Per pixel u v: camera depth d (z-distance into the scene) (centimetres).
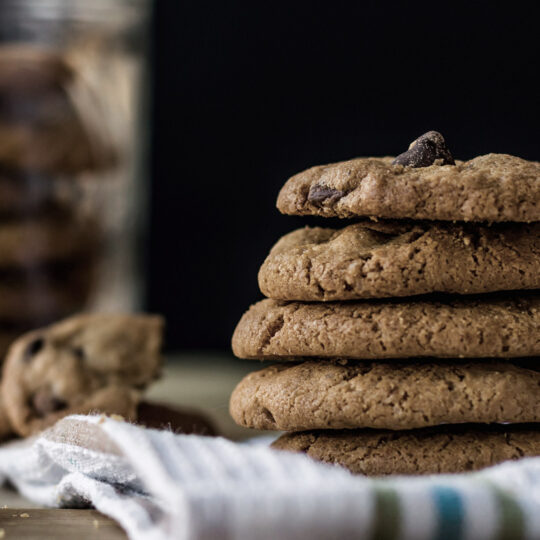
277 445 34
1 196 48
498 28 71
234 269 78
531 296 33
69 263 50
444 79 72
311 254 33
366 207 32
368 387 32
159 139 76
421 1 72
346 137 75
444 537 27
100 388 41
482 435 33
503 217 32
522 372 33
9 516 32
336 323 32
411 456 33
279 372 34
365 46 74
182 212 78
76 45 54
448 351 32
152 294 78
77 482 32
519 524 28
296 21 75
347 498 27
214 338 79
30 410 40
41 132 48
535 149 71
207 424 41
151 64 75
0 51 49
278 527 27
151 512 30
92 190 52
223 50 76
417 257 32
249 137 77
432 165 33
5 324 48
